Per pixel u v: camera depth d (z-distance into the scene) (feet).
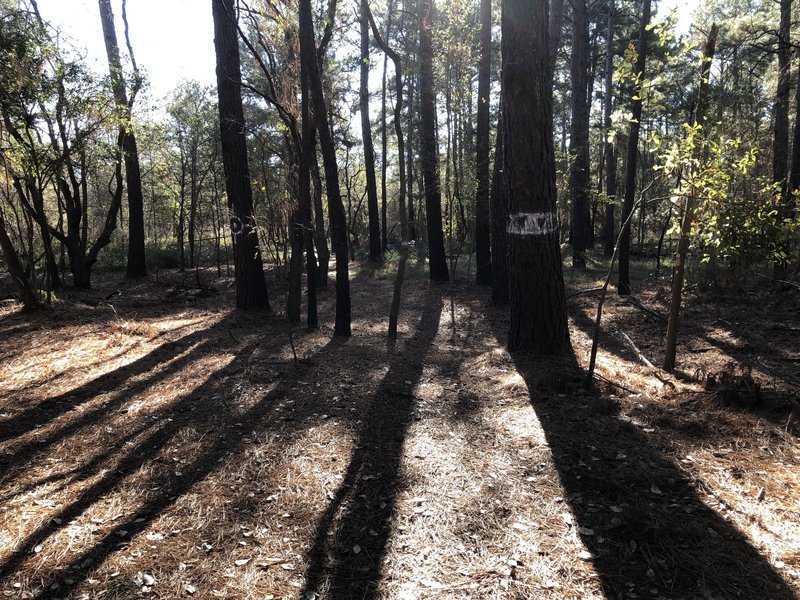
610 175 65.10
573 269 49.14
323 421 14.60
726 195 14.21
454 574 8.29
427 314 33.04
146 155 63.77
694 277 31.50
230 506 10.43
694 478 10.45
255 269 32.55
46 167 34.55
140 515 10.18
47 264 34.96
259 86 60.29
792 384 15.23
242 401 16.25
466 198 43.96
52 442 13.53
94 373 19.24
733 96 41.73
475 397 16.15
